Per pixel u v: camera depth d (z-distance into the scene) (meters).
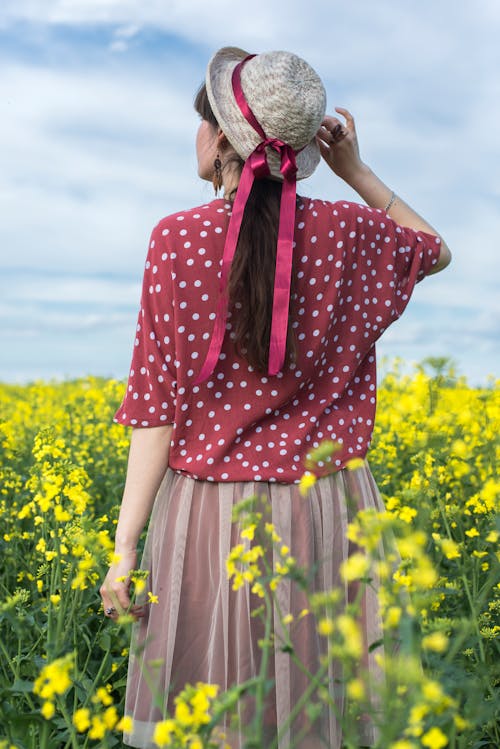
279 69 2.15
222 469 2.15
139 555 3.41
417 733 1.43
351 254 2.25
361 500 2.23
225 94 2.21
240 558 1.86
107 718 1.66
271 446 2.16
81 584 2.23
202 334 2.16
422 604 1.64
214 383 2.17
